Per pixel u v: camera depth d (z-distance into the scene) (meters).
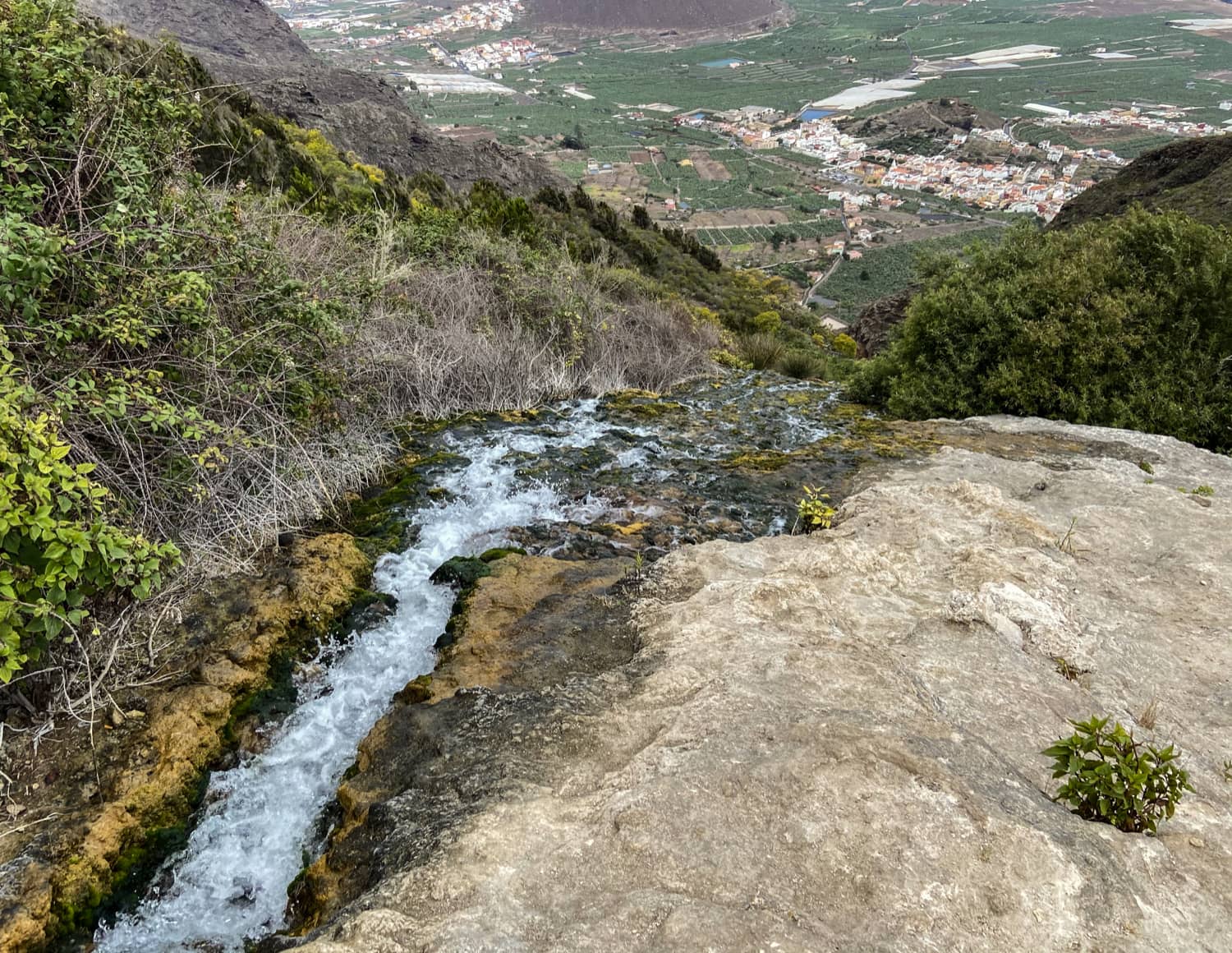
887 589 3.96
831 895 2.02
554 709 3.09
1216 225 16.47
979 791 2.33
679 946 1.86
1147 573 4.18
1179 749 2.79
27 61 4.16
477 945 1.93
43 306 3.97
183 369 4.62
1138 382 7.52
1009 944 1.87
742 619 3.52
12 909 2.59
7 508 2.74
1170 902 2.06
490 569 4.50
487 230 11.86
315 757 3.46
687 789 2.39
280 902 2.88
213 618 3.98
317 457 5.41
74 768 3.14
